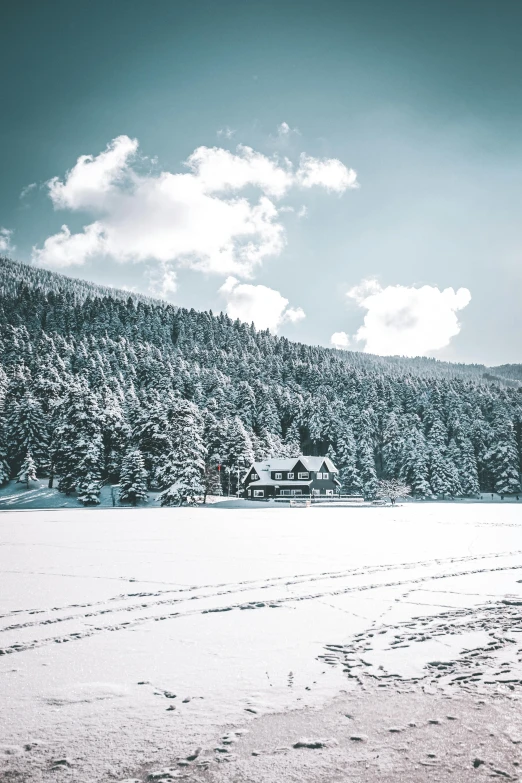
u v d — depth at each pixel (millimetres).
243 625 9070
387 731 5285
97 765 4664
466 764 4668
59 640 8211
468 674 6762
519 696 6070
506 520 39000
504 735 5184
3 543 22328
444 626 8938
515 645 7855
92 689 6309
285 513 51125
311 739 5133
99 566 15812
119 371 128625
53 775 4500
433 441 111062
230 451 86562
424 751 4898
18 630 8758
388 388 142250
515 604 10492
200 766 4656
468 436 118625
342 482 101688
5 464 77375
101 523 34844
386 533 27719
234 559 17344
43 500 68812
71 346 144375
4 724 5418
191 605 10586
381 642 8094
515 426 120438
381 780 4422
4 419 83312
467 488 103500
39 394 96625
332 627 8930
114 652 7641
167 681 6570
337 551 19562
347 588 12281
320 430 117188
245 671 6902
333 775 4500
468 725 5395
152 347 169000
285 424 131000
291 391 149375
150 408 78375
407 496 89188
